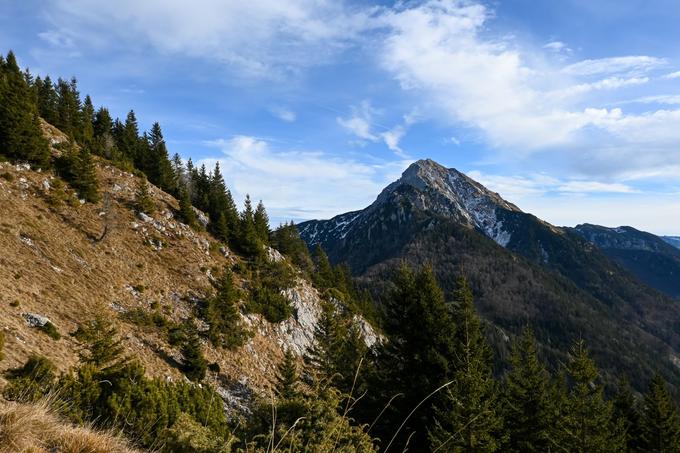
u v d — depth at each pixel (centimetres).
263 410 725
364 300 9069
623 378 3559
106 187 5466
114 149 7256
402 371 1518
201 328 4078
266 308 5122
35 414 429
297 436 619
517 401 1884
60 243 3806
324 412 675
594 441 1723
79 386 976
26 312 2519
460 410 1208
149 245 4844
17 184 4162
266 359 4400
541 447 1780
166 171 7969
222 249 5884
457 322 1541
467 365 1304
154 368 2961
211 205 7594
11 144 4338
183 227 5691
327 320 4362
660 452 2552
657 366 16838
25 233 3531
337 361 3406
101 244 4247
